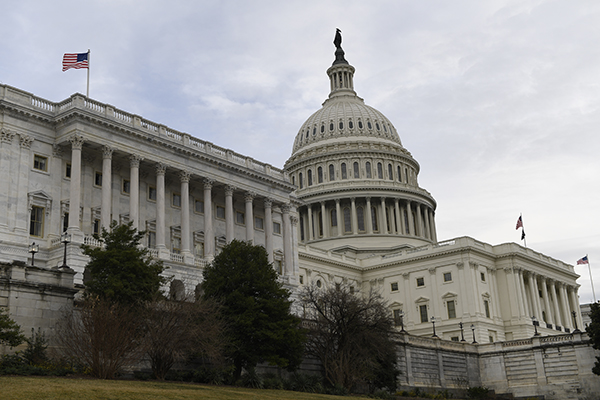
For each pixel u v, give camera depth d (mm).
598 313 72938
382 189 147875
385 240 142625
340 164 154625
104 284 46281
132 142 70438
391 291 119188
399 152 159250
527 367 81812
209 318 48000
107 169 67438
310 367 61688
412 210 153375
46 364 40312
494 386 83812
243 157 84438
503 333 111812
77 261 60781
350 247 136500
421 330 112312
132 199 69375
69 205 64625
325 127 163375
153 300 46281
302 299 69375
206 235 76312
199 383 46844
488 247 116312
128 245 50219
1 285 41281
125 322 43250
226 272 54469
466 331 106875
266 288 54531
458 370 82375
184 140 76438
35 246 49406
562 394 78000
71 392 32281
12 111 64188
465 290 109438
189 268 71188
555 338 80250
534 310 116062
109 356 40938
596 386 75750
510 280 114500
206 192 77812
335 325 61281
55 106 68500
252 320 51406
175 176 77062
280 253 88625
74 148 65250
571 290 131375
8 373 37250
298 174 159250
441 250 113875
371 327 62375
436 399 69750
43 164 66000
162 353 45344
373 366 60906
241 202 85812
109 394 33250
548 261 126438
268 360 51625
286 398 42594
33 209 64250
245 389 45750
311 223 150000
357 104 168625
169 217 76062
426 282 114812
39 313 42719
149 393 35281
